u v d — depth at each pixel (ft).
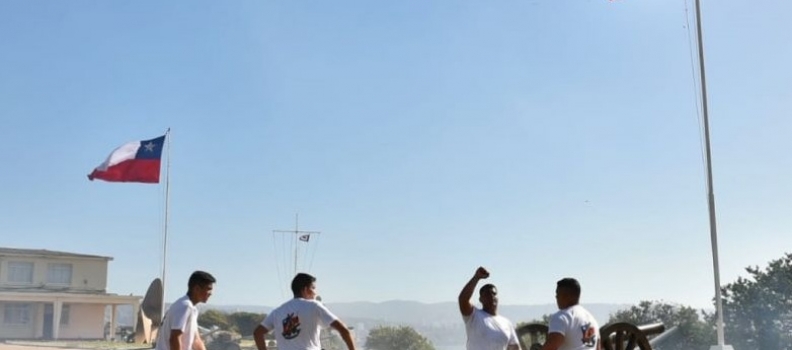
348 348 28.73
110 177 113.39
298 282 29.01
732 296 135.95
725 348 68.33
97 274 201.05
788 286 131.23
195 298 29.12
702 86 73.36
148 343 129.29
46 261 195.52
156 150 114.42
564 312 27.17
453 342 263.08
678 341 131.44
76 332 192.44
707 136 72.23
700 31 73.97
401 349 201.16
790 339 128.57
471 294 28.86
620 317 136.98
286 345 28.35
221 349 131.13
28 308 187.93
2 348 117.70
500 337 28.55
